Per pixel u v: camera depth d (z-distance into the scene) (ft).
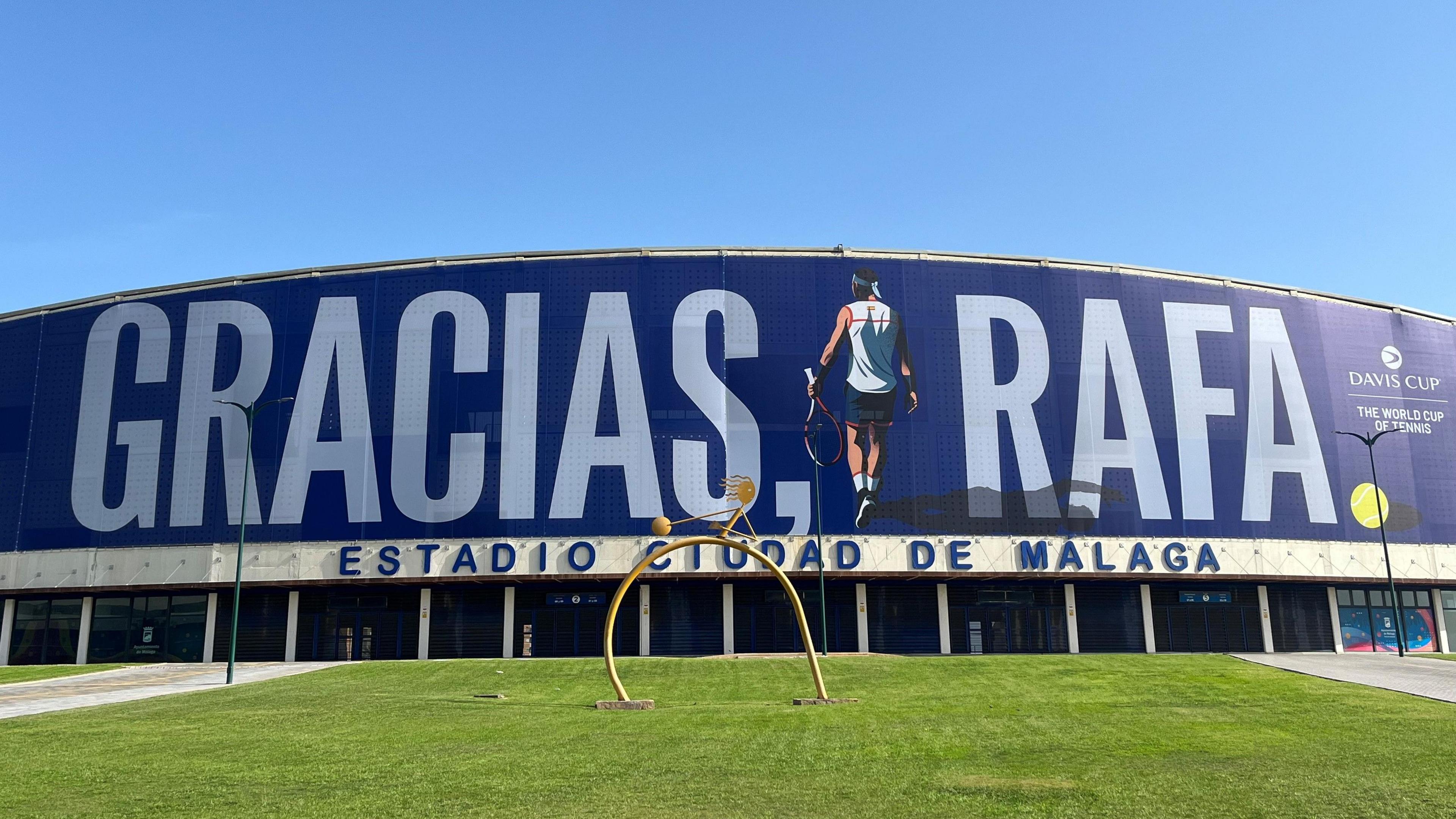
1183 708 103.14
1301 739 80.89
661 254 200.03
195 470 197.26
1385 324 221.05
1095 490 198.08
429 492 192.13
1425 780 62.34
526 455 192.65
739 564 188.34
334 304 200.64
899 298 201.16
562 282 199.00
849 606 196.34
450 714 102.37
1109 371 203.51
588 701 117.91
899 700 113.70
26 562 198.80
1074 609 201.46
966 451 196.34
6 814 55.42
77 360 205.77
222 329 202.08
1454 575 211.82
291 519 192.85
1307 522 206.08
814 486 192.54
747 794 59.72
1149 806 55.47
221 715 103.24
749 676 147.13
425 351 197.47
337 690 131.75
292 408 197.16
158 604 200.03
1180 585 205.36
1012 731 85.46
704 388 195.11
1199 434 204.44
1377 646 211.61
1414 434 216.74
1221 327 210.18
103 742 83.15
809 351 197.57
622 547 189.06
